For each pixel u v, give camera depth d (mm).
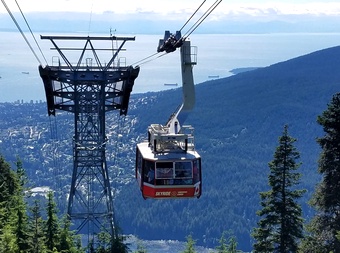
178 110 26297
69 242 39656
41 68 44125
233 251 44812
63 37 43844
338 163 36312
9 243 30984
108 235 46438
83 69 45312
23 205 37094
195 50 25312
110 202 48281
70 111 48500
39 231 34688
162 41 26516
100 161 48625
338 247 34625
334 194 36125
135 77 45844
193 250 44000
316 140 37625
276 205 36344
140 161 26406
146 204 151750
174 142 25797
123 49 45031
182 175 25094
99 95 47125
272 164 36844
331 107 37031
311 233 38250
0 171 51469
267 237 37656
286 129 36688
